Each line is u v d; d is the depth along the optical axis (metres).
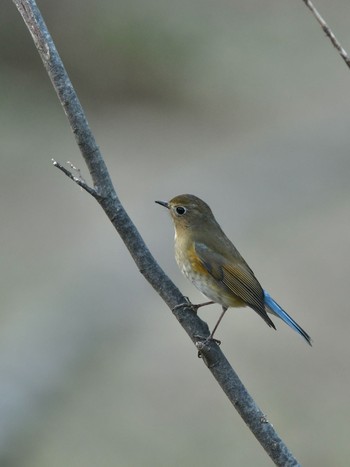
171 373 13.09
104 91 24.75
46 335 13.51
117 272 15.09
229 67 25.03
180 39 25.20
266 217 17.42
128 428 12.10
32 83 24.06
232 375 4.62
